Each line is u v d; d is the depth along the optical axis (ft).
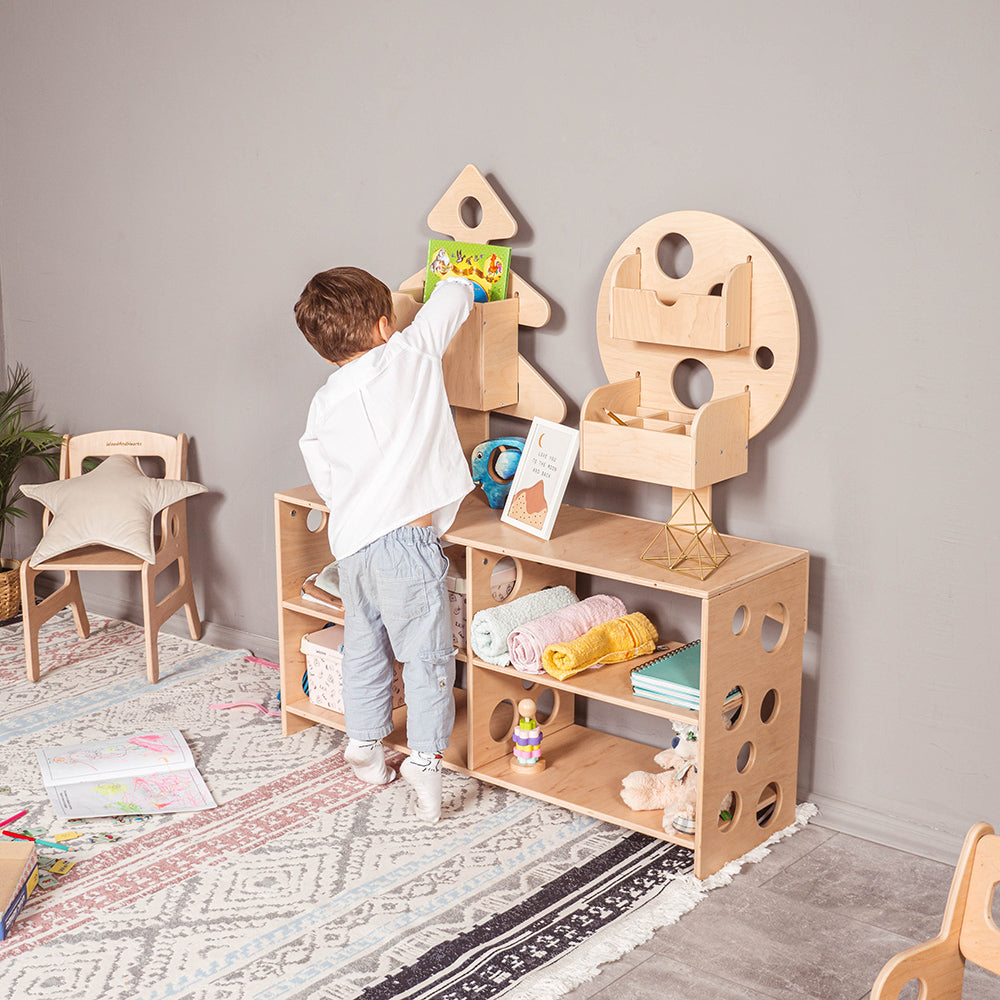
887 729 9.02
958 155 7.95
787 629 8.83
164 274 12.64
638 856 8.80
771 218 8.77
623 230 9.48
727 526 9.52
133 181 12.62
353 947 7.74
